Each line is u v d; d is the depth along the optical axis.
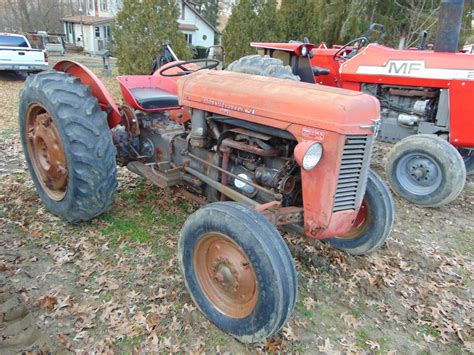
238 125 2.44
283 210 2.28
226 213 2.00
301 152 1.93
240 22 10.85
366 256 3.09
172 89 3.80
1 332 2.04
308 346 2.16
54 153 2.96
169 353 2.03
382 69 4.76
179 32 11.84
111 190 2.96
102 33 31.34
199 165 2.90
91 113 2.81
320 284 2.69
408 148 4.11
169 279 2.59
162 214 3.43
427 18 11.02
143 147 3.46
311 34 10.76
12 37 12.35
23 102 3.14
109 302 2.34
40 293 2.38
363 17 11.77
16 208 3.36
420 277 2.91
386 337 2.29
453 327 2.41
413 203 4.24
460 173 3.88
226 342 2.12
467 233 3.69
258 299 1.92
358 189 2.18
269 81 2.38
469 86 4.13
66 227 3.13
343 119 1.93
